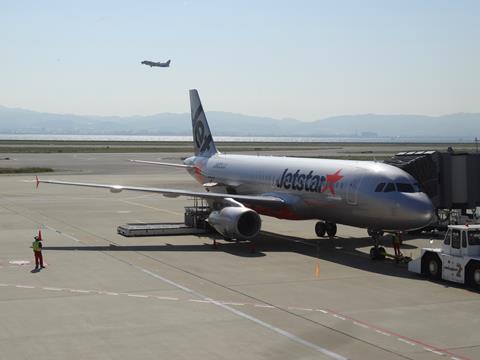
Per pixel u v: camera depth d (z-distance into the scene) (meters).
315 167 37.44
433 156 38.00
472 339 18.78
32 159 139.88
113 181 83.12
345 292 24.95
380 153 173.50
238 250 35.47
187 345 18.16
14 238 39.22
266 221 49.16
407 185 31.67
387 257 32.44
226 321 20.66
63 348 17.86
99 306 22.59
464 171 38.62
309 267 30.36
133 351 17.61
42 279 27.20
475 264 25.19
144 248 35.88
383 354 17.38
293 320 20.81
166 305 22.75
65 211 54.47
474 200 38.97
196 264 30.98
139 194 71.31
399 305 22.84
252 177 43.91
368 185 32.19
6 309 22.12
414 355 17.30
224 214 35.97
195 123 57.09
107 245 36.88
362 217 32.72
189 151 191.62
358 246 37.03
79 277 27.66
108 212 54.38
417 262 28.16
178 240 39.12
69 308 22.28
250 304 22.92
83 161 132.75
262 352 17.53
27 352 17.48
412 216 30.44
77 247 36.00
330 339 18.73
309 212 37.47
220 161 50.78
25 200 63.16
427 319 20.97
